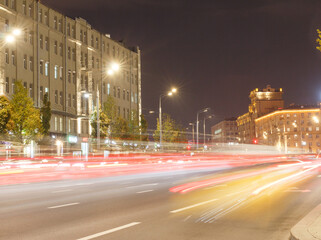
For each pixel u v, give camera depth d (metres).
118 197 14.82
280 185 19.59
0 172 30.78
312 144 154.38
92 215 10.66
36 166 40.62
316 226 8.12
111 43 78.81
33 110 45.53
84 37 69.38
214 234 8.20
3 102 40.28
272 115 163.12
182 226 9.07
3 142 43.75
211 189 17.70
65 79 63.12
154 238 7.82
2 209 11.85
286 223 9.45
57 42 61.88
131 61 86.94
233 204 12.72
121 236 8.00
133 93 87.88
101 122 64.56
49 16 60.12
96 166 43.44
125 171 34.09
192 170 35.53
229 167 41.62
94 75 72.06
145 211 11.34
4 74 49.84
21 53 53.56
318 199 13.96
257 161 61.91
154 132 92.19
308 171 32.44
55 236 8.02
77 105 66.00
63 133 61.06
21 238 7.86
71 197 14.88
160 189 17.89
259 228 8.84
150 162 57.03
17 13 52.88
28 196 15.30
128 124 73.75
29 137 44.81
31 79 55.62
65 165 42.62
